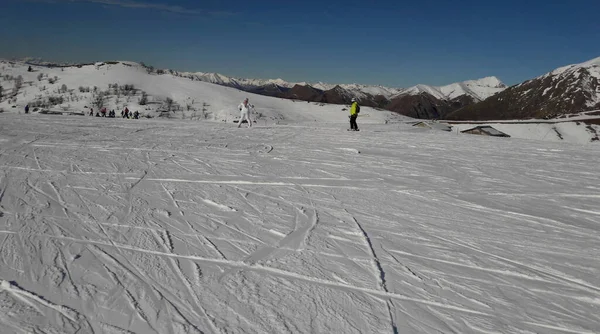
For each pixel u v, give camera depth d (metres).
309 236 4.29
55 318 2.60
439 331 2.63
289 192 6.25
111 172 7.28
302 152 10.77
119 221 4.54
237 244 3.99
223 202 5.52
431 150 12.23
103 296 2.89
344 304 2.91
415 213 5.34
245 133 16.56
